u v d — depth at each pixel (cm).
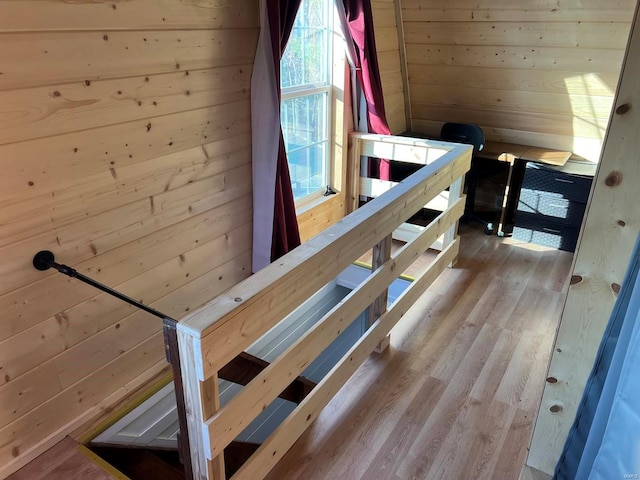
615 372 111
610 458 98
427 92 404
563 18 308
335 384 204
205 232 253
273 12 236
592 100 341
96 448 208
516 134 396
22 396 187
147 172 213
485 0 323
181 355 129
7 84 158
